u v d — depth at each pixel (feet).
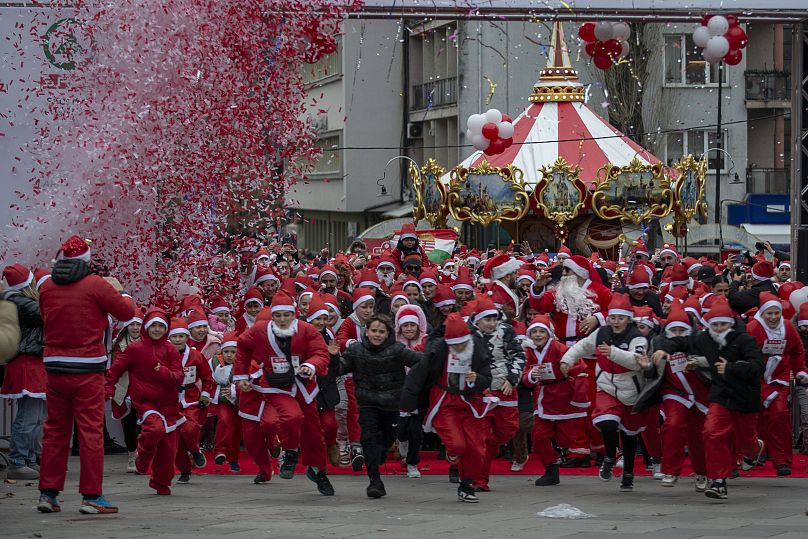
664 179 92.68
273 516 33.71
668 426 39.60
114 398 43.80
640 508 35.96
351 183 171.53
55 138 46.44
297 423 37.76
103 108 46.06
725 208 149.07
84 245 33.58
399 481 42.68
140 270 46.55
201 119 46.78
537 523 32.45
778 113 150.71
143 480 42.88
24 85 46.96
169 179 46.70
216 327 48.83
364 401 38.34
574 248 98.17
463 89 146.61
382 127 171.42
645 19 57.88
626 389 39.78
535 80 146.41
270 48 48.26
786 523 32.81
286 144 48.62
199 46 46.39
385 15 54.08
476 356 36.70
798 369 42.88
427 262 57.88
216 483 42.27
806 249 59.72
